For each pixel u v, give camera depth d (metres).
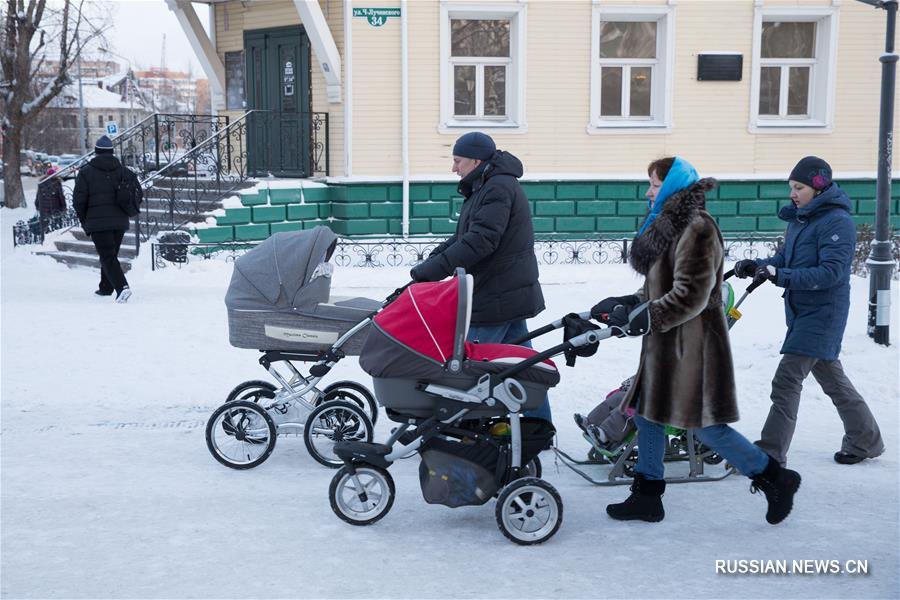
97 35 28.67
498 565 4.26
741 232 16.83
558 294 12.20
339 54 15.84
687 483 5.41
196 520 4.82
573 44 16.12
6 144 28.58
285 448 6.17
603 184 16.47
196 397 7.37
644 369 4.62
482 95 16.38
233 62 18.38
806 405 6.99
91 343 9.23
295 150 16.88
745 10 16.33
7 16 27.39
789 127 16.66
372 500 5.10
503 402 4.56
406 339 4.52
